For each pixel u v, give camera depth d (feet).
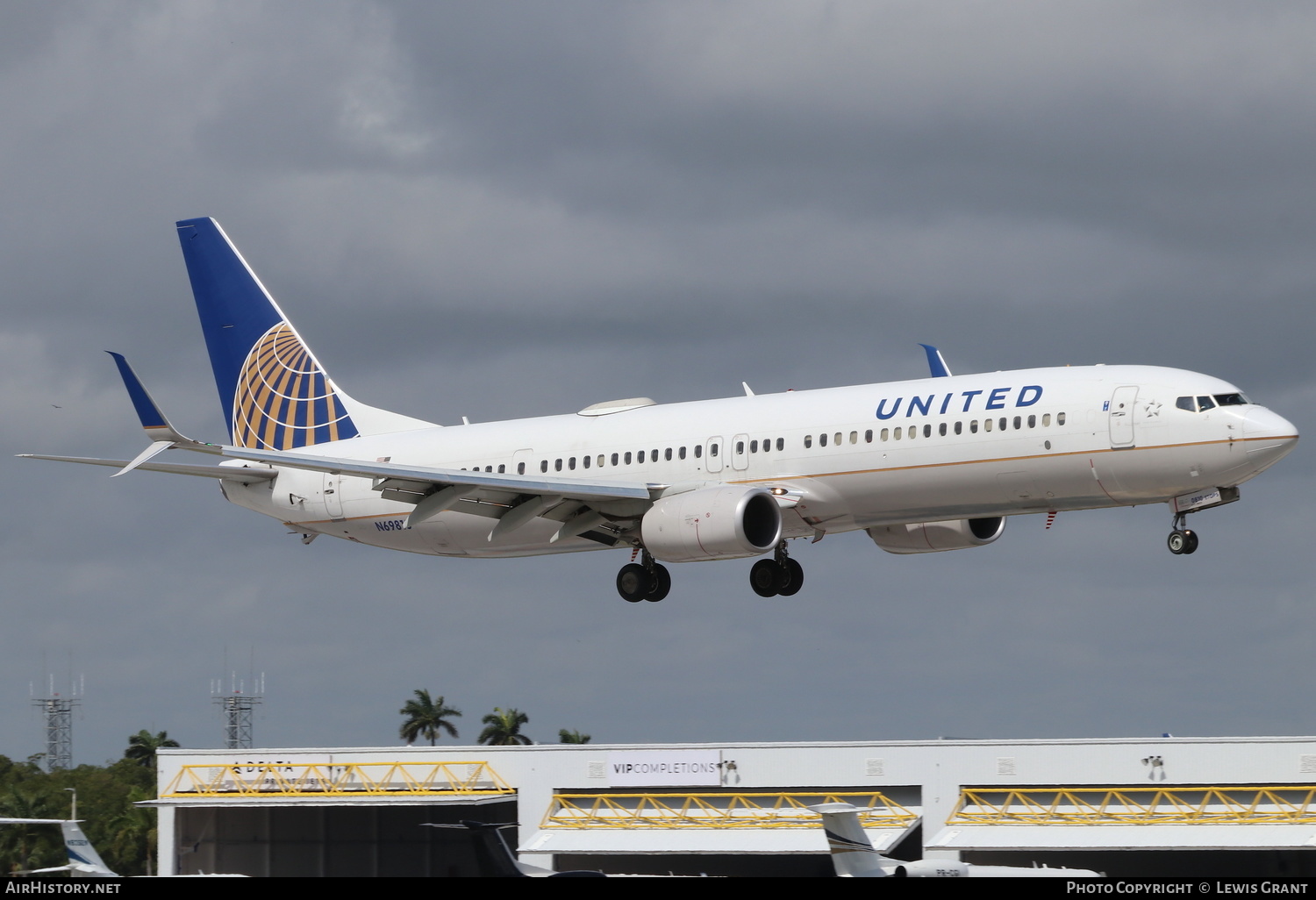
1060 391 434.30
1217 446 411.75
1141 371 432.25
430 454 547.90
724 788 485.15
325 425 591.37
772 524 468.34
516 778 510.17
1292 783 422.41
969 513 458.09
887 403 460.55
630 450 503.61
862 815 459.73
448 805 492.54
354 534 572.92
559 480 500.74
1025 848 429.38
